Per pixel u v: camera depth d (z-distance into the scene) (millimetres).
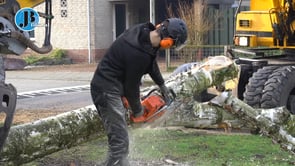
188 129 8211
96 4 22766
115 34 23453
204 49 18734
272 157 6410
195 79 6000
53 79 17047
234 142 7266
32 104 11578
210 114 6488
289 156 6457
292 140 6328
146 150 6699
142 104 4914
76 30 22938
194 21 18656
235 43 9484
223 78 6336
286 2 9086
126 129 4676
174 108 5812
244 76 8898
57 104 11602
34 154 5254
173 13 22438
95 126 5691
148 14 23312
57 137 5387
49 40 5188
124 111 4684
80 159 6367
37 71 19406
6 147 4949
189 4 21359
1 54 4945
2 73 4613
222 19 20578
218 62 6285
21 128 5168
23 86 15234
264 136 7148
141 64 4445
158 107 4934
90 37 22766
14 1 5039
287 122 6375
